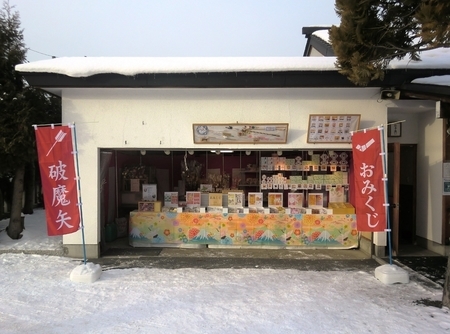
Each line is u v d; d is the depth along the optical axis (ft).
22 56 23.02
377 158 17.65
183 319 13.16
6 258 20.94
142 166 28.66
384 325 12.69
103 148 22.09
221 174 28.30
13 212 24.03
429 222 23.67
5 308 14.21
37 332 12.22
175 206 25.16
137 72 19.80
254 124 21.27
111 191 26.94
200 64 20.57
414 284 17.07
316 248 24.09
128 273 18.74
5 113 21.86
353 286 16.79
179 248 24.21
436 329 12.37
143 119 21.91
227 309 14.05
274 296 15.43
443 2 11.60
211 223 24.32
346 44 15.44
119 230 27.40
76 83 20.24
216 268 19.79
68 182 17.95
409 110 23.15
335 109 21.74
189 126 21.89
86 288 16.43
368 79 16.15
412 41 16.26
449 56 22.33
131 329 12.42
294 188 25.43
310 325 12.70
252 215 24.16
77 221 18.07
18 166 23.26
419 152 24.89
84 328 12.50
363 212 17.94
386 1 14.89
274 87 20.76
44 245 22.94
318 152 25.41
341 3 14.99
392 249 22.15
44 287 16.53
